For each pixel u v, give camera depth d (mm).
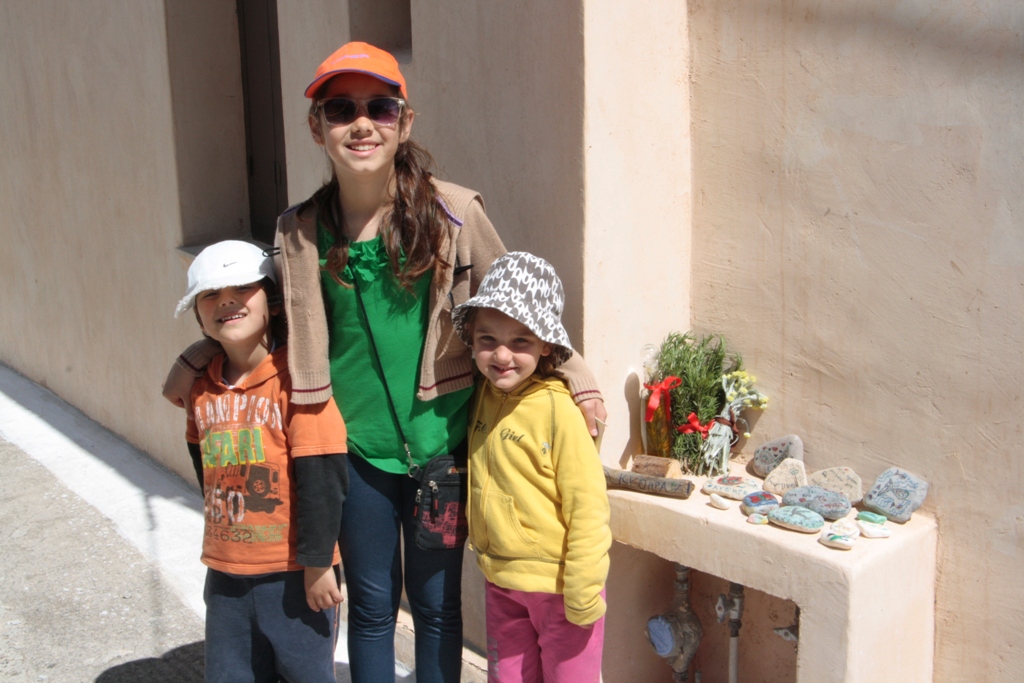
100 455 5547
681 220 3006
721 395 3000
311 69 3557
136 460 5445
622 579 3035
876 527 2529
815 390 2832
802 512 2564
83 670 3449
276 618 2527
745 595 3146
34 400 6578
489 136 2902
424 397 2410
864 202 2639
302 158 3703
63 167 5848
